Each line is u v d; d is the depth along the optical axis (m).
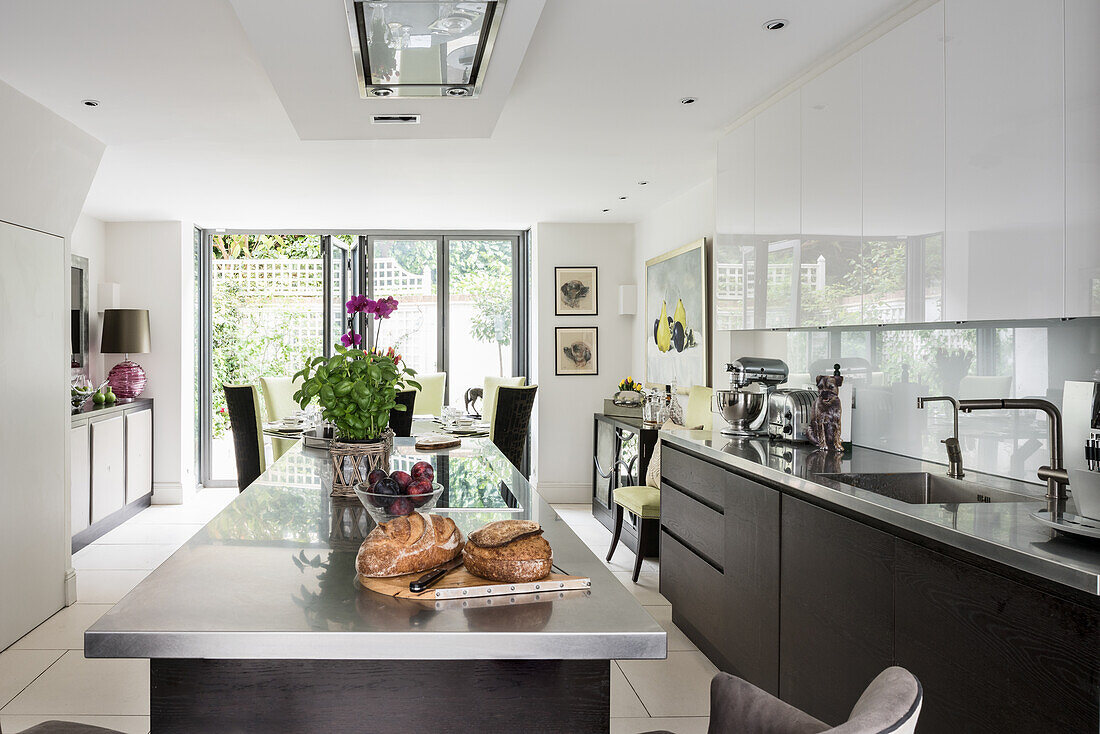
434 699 1.42
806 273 3.23
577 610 1.36
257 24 2.22
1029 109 2.05
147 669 3.38
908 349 3.00
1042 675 1.61
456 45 2.38
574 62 3.11
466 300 7.69
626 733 2.82
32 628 3.81
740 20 2.72
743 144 3.87
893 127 2.63
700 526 3.54
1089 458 1.88
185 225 6.92
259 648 1.23
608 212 6.57
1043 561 1.57
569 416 7.14
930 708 1.96
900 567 2.08
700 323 5.25
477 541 1.51
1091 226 1.87
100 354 6.71
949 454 2.55
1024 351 2.43
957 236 2.33
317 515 2.07
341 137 3.51
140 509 6.60
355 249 7.57
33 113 3.56
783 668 2.74
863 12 2.66
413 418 5.85
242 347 7.67
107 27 2.75
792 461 2.94
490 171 5.03
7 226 3.56
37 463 3.85
